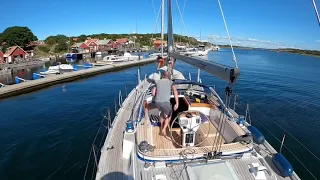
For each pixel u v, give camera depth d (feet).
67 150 28.76
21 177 23.49
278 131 32.68
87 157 26.91
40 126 37.14
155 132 16.63
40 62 142.82
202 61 11.06
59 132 34.40
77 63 152.76
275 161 13.20
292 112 41.52
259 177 11.18
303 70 111.24
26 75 100.99
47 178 23.17
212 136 16.81
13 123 38.78
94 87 70.38
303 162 24.56
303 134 31.73
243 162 12.34
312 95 55.47
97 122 38.14
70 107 47.75
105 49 224.94
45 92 63.93
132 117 20.21
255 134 16.05
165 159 11.65
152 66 127.13
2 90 57.62
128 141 16.55
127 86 71.20
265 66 126.00
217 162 11.78
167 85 14.46
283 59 206.80
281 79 79.77
